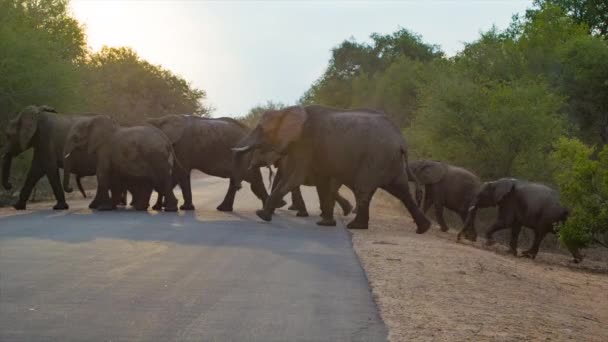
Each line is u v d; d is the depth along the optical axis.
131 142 20.48
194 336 7.23
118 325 7.55
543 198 19.39
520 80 29.81
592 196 18.30
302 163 18.91
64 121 21.33
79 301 8.55
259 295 9.20
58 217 17.95
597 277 17.17
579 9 41.34
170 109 63.00
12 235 14.05
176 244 13.34
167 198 20.75
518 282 13.11
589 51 33.34
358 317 8.31
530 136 27.33
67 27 30.52
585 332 9.55
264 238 14.82
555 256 21.11
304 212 21.31
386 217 23.50
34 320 7.64
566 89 33.94
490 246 20.11
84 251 12.19
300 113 18.77
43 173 21.02
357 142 18.48
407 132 36.84
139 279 9.91
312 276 10.66
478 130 28.00
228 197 21.84
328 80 72.88
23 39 25.30
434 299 9.94
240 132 22.52
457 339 7.86
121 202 22.70
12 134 20.97
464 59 34.66
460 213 22.34
